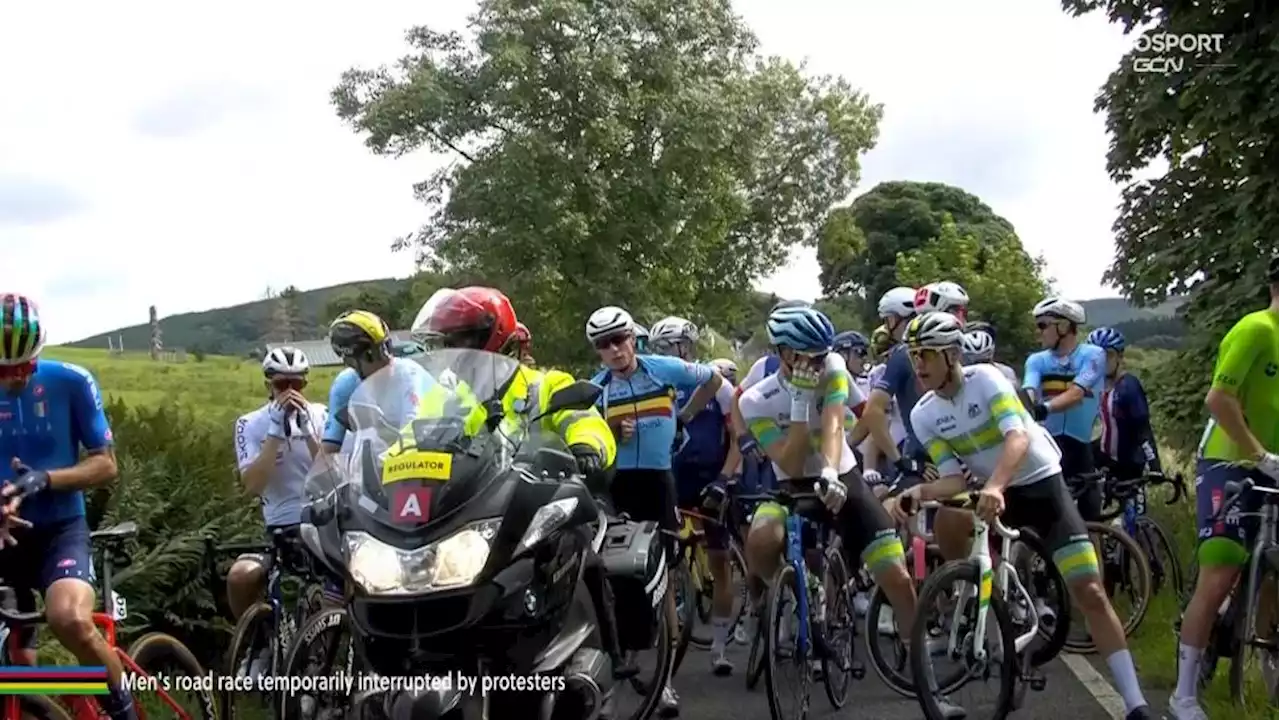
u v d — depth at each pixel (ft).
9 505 13.12
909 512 18.78
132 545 21.02
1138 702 16.75
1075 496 24.71
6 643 13.80
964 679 16.92
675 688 22.06
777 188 108.68
